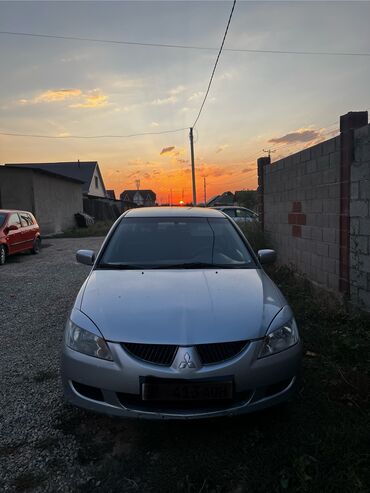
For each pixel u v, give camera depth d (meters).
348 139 4.36
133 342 2.31
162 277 3.07
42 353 3.87
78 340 2.46
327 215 5.03
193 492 2.01
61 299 6.07
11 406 2.85
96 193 39.50
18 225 10.93
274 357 2.41
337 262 4.78
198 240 3.75
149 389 2.24
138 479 2.11
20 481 2.11
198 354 2.28
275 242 7.45
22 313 5.31
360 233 4.20
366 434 2.36
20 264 9.91
